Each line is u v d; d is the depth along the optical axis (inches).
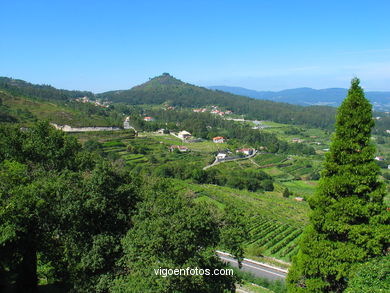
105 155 4097.0
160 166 3919.8
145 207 729.6
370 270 563.2
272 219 2497.5
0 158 1050.7
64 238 714.8
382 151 7190.0
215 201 2802.7
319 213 645.3
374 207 608.7
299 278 674.2
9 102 4899.1
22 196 630.5
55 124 4665.4
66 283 776.3
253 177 4399.6
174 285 609.0
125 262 673.6
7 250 655.1
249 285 1134.4
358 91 629.9
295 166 5693.9
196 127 7485.2
